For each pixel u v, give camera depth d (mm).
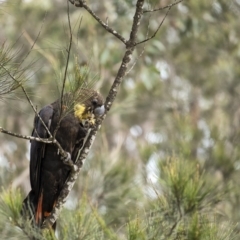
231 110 18422
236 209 10234
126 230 6965
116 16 15672
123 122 19750
